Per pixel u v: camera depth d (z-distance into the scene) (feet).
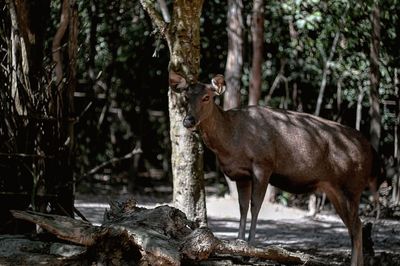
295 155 34.58
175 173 38.91
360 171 35.12
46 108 36.04
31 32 36.65
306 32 62.54
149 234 28.12
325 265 32.17
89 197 66.74
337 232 49.34
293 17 64.03
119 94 77.25
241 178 35.04
